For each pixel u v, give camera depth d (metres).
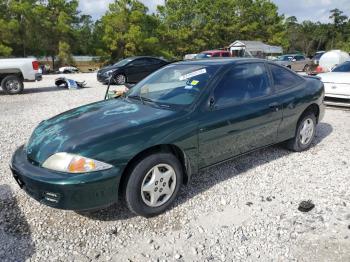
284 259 2.75
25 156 3.29
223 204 3.60
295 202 3.62
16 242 3.03
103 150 2.96
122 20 44.81
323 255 2.78
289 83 4.78
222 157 3.89
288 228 3.16
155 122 3.31
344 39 89.12
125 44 46.22
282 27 60.09
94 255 2.86
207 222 3.29
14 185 4.11
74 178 2.85
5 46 38.34
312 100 4.93
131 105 3.85
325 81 8.00
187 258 2.80
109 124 3.29
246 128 4.00
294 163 4.66
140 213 3.26
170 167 3.38
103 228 3.22
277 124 4.45
